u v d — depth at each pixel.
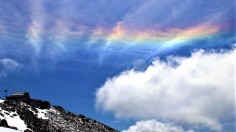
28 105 189.12
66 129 181.50
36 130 152.38
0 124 119.75
